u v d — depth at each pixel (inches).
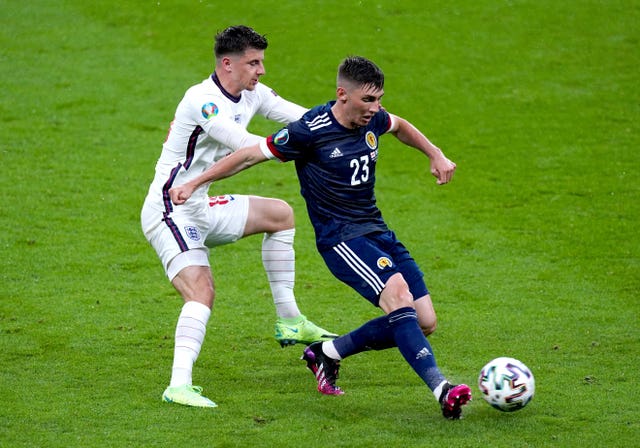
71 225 1294.3
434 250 1229.1
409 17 2213.3
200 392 757.3
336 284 1111.0
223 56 788.6
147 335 920.3
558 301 1039.6
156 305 1020.5
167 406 731.4
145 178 1489.9
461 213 1378.0
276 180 1520.7
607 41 2117.4
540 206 1396.4
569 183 1486.2
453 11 2250.2
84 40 2094.0
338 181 734.5
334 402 742.5
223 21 2185.0
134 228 1296.8
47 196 1400.1
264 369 837.2
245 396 758.5
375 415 711.1
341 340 754.2
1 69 1931.6
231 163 730.8
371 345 746.2
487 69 1990.7
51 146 1601.9
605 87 1911.9
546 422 691.4
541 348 885.2
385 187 1487.5
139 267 1154.0
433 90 1892.2
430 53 2048.5
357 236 735.7
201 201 810.8
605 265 1163.9
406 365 843.4
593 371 814.5
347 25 2160.4
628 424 687.1
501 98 1862.7
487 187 1480.1
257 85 851.4
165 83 1889.8
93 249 1210.0
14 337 904.9
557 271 1146.7
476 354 870.4
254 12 2226.9
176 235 788.6
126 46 2068.2
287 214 872.9
